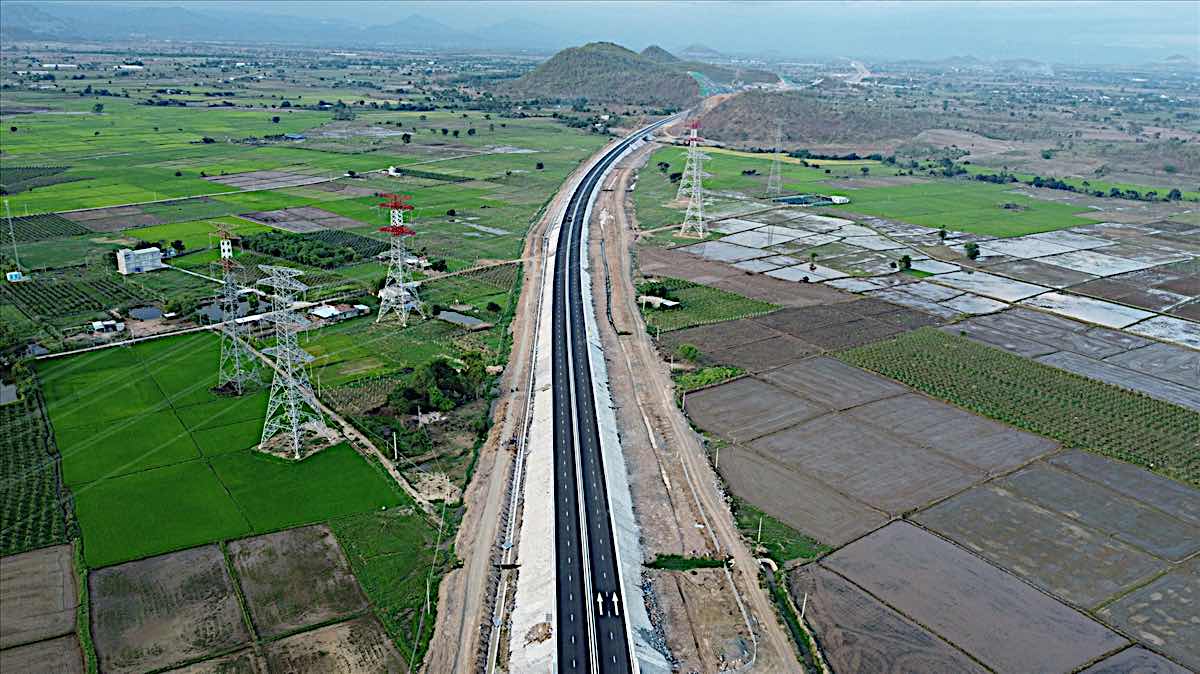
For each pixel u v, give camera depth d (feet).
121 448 338.13
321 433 355.15
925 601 262.26
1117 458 351.46
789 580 271.49
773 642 246.47
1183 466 346.33
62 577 262.67
